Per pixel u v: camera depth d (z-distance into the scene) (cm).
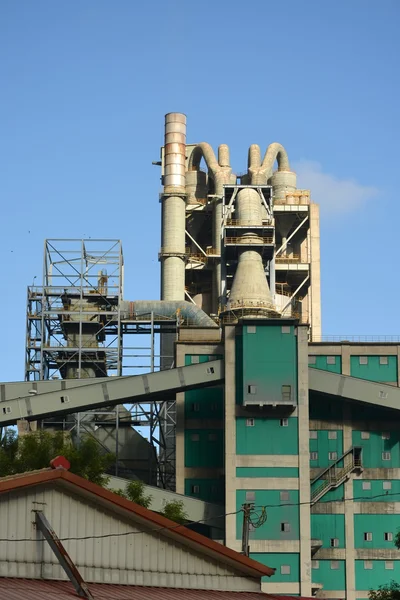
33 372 16088
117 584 4953
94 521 4953
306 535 12444
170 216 17988
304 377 12825
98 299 16325
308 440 12762
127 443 15088
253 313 15650
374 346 13988
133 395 12975
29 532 4747
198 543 5191
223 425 13688
